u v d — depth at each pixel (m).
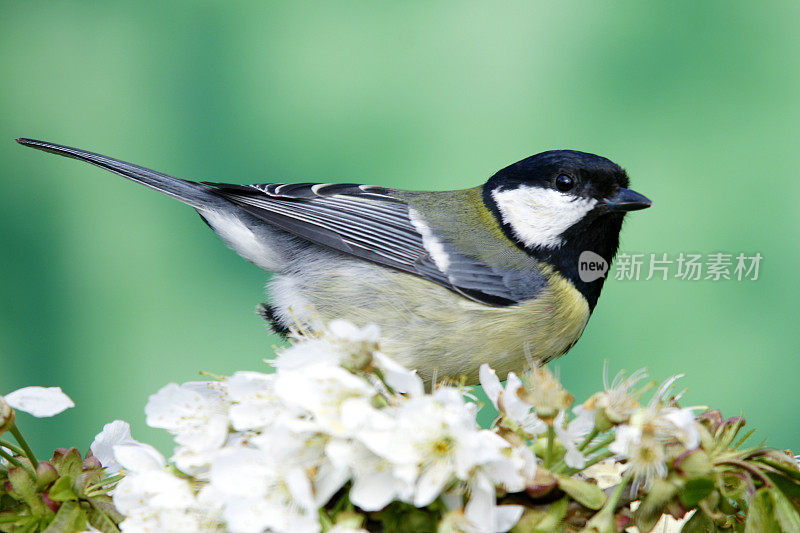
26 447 2.43
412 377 2.39
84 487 2.43
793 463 2.42
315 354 2.42
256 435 2.43
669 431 2.38
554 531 2.35
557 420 2.37
